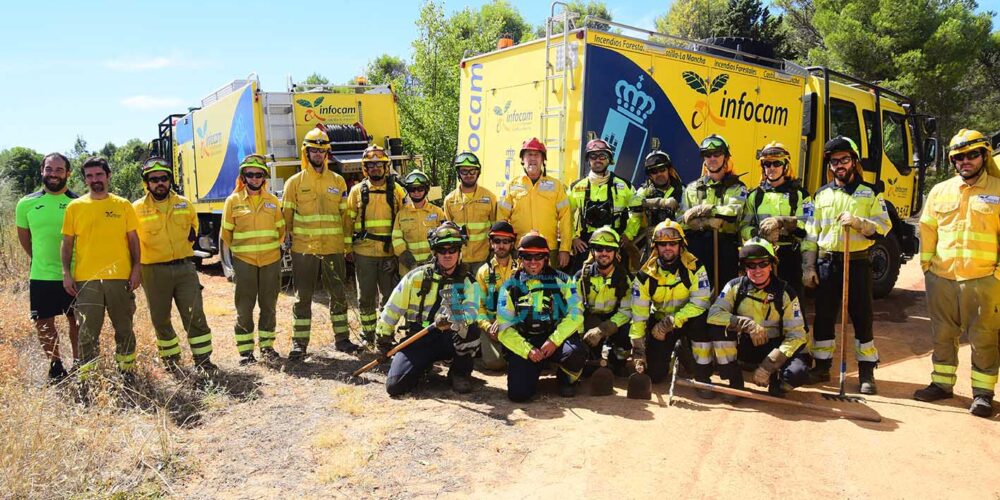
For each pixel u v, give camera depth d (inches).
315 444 162.9
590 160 233.6
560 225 233.8
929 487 139.3
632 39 260.5
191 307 224.7
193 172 527.8
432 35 663.1
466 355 206.8
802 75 327.9
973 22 957.8
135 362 215.0
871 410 187.5
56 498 133.0
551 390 208.8
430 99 644.1
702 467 149.1
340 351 255.0
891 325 306.7
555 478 143.6
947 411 186.4
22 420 148.1
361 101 433.1
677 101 276.1
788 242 218.7
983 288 180.9
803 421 178.5
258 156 232.7
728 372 199.2
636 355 202.4
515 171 288.7
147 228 216.4
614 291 213.6
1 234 427.5
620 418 181.0
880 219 201.8
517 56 285.7
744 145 304.3
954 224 188.2
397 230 245.0
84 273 203.5
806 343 200.8
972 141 179.3
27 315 267.1
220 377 220.1
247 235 233.3
